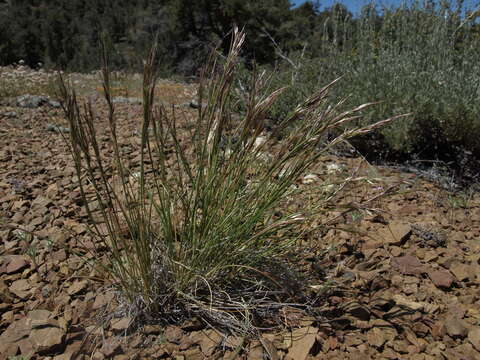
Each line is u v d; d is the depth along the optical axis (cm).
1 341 48
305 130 54
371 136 119
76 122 43
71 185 93
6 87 220
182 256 54
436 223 81
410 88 116
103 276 56
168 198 54
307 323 52
